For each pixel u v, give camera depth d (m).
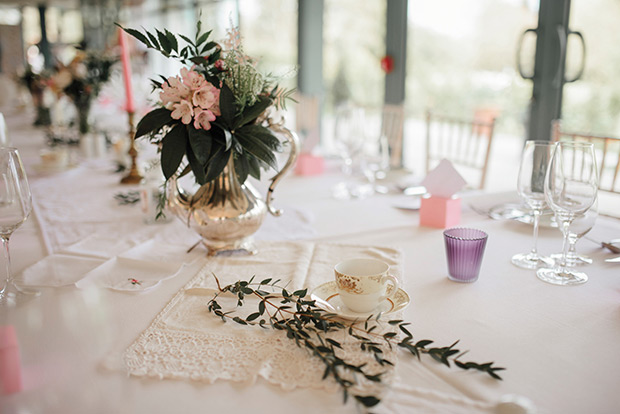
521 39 2.71
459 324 0.81
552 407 0.61
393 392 0.63
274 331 0.79
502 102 3.04
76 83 2.49
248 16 4.92
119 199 1.69
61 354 0.50
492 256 1.11
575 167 1.18
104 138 2.60
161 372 0.68
